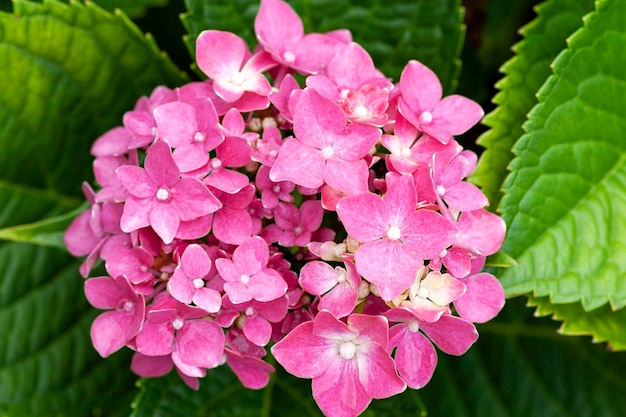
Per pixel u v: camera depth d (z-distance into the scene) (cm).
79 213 41
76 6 43
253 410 44
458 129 38
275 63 39
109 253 38
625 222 42
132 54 44
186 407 43
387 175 36
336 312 35
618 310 44
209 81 39
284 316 36
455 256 36
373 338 35
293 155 36
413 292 35
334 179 35
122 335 37
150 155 36
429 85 38
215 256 37
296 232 37
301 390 44
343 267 37
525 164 41
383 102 37
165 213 36
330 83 37
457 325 35
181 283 35
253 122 38
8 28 42
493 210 42
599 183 42
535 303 44
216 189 36
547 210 41
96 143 41
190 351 36
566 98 41
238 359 37
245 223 36
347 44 40
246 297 35
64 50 44
